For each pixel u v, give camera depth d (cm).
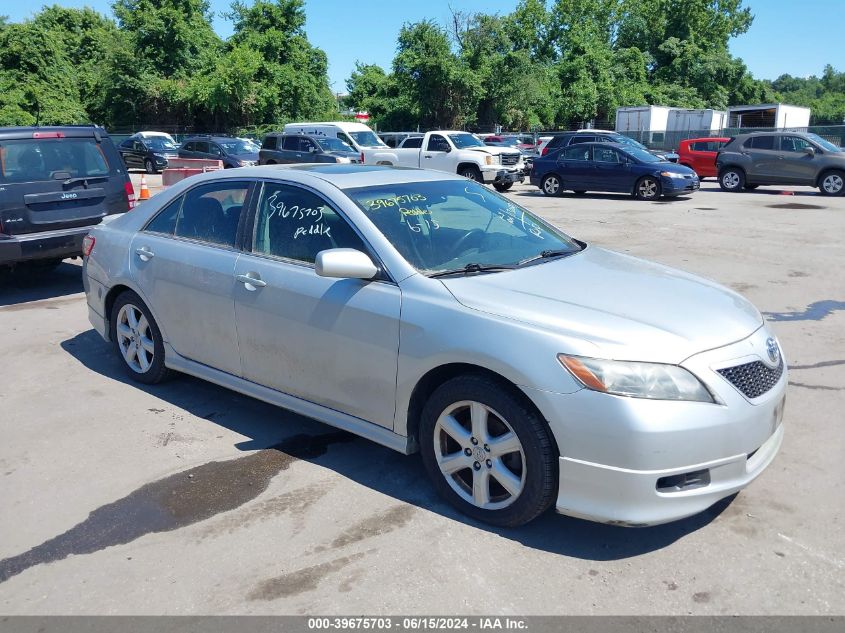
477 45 4841
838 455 416
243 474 402
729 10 6788
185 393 523
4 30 4781
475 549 329
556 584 304
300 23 4809
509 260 407
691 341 320
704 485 312
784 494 373
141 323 529
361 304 377
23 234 768
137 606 296
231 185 474
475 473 347
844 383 530
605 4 6631
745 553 324
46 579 315
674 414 300
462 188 468
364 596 298
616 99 5484
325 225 413
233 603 296
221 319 454
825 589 299
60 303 788
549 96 5206
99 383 544
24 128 789
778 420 344
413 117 4734
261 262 432
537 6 5800
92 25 5675
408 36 4581
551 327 323
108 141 855
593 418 304
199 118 4688
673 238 1199
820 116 8362
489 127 4884
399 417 371
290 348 414
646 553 325
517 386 320
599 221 1448
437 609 289
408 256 383
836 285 845
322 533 344
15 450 435
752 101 6731
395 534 342
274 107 4553
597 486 308
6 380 552
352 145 2505
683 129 4022
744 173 2072
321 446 438
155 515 362
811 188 2216
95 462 418
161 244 500
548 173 2047
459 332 340
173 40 4603
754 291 819
